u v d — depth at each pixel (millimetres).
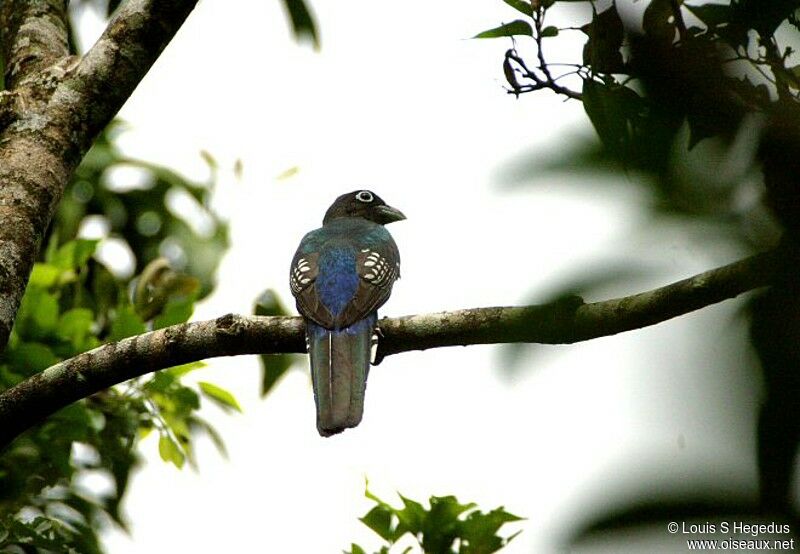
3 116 9914
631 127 5391
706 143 5086
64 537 12461
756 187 4965
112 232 17406
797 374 4355
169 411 13875
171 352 9914
